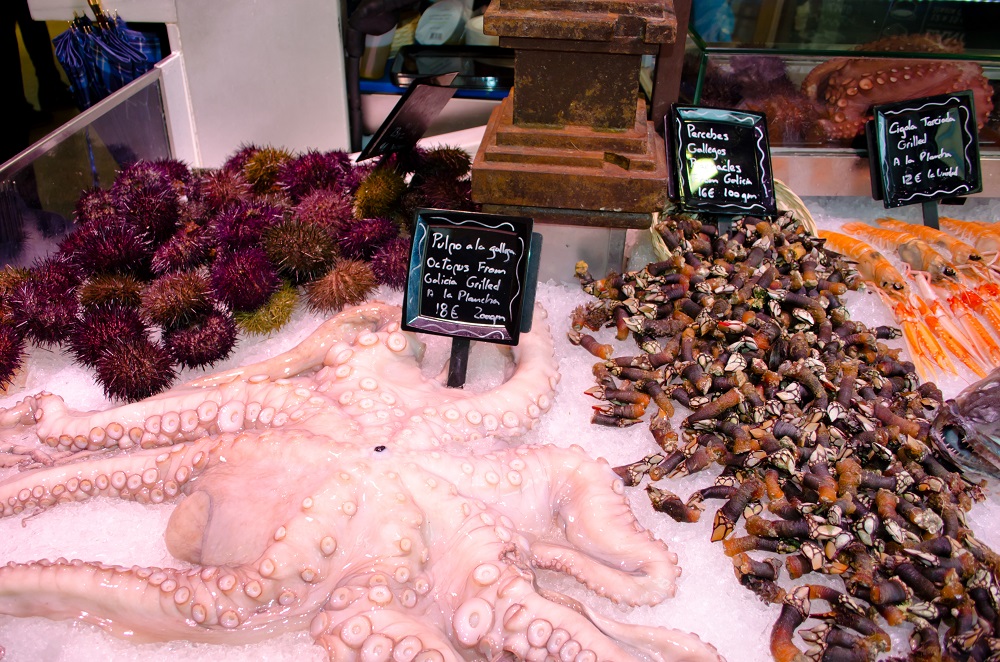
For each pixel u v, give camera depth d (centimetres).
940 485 56
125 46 111
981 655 47
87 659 49
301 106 112
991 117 90
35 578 50
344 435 55
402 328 65
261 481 53
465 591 49
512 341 64
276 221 80
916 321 76
